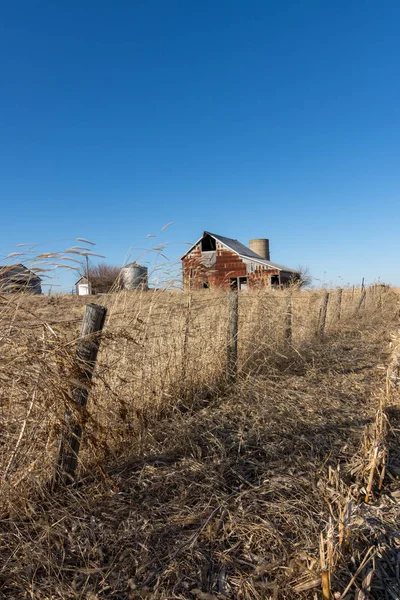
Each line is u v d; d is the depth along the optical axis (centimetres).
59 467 287
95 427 293
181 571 229
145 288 481
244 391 526
